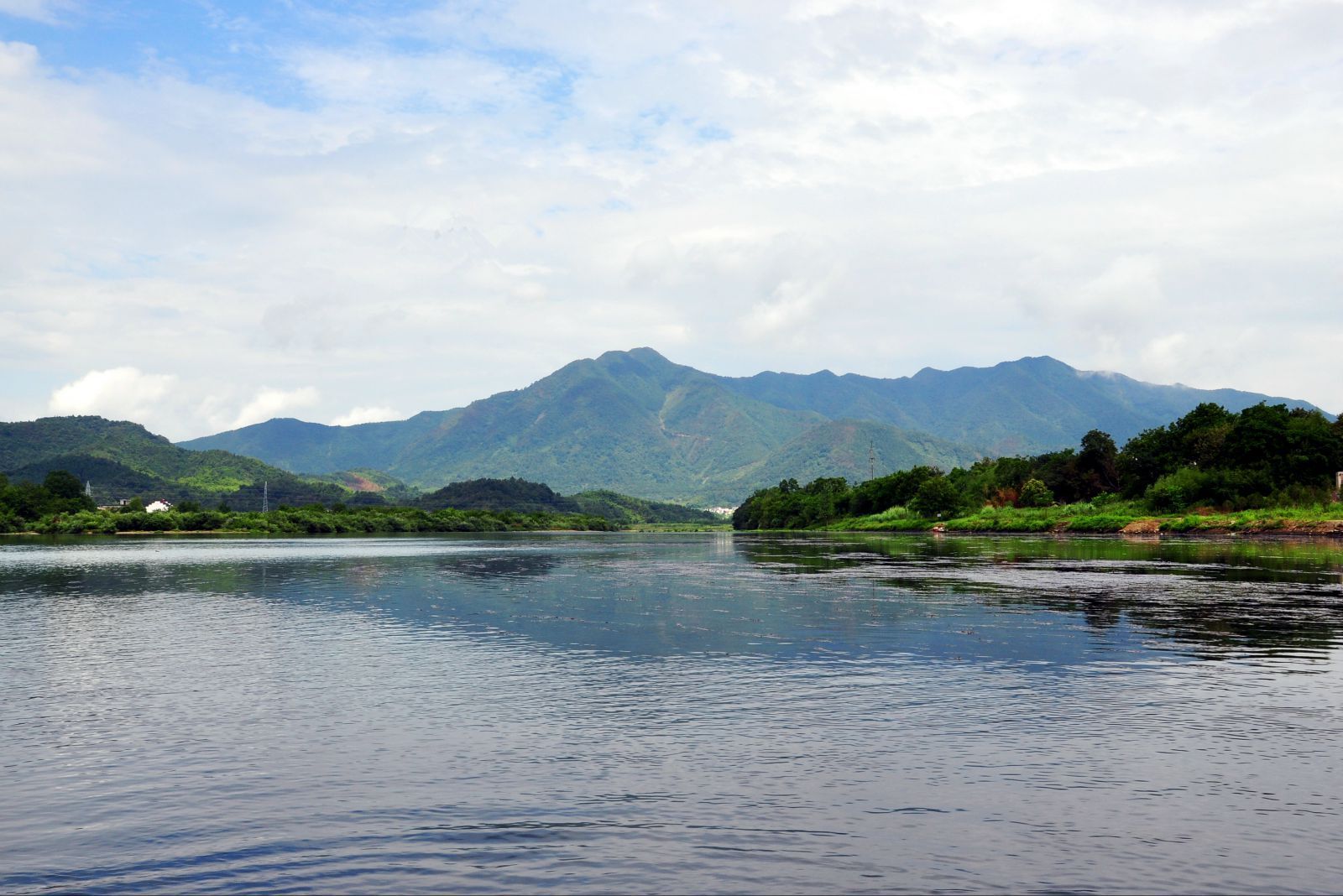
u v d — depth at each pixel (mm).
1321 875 10828
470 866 11234
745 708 19047
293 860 11492
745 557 82562
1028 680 21719
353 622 33750
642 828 12336
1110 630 29438
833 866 11117
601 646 27422
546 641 28516
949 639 27922
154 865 11414
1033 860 11258
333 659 25422
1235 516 123875
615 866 11172
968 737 16672
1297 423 140500
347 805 13320
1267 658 24297
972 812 12844
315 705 19609
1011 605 36875
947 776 14422
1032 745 16109
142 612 37062
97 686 21672
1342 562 61594
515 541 155375
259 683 21984
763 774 14617
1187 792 13609
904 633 29484
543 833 12203
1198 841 11805
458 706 19453
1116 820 12531
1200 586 43844
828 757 15492
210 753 15953
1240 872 10922
